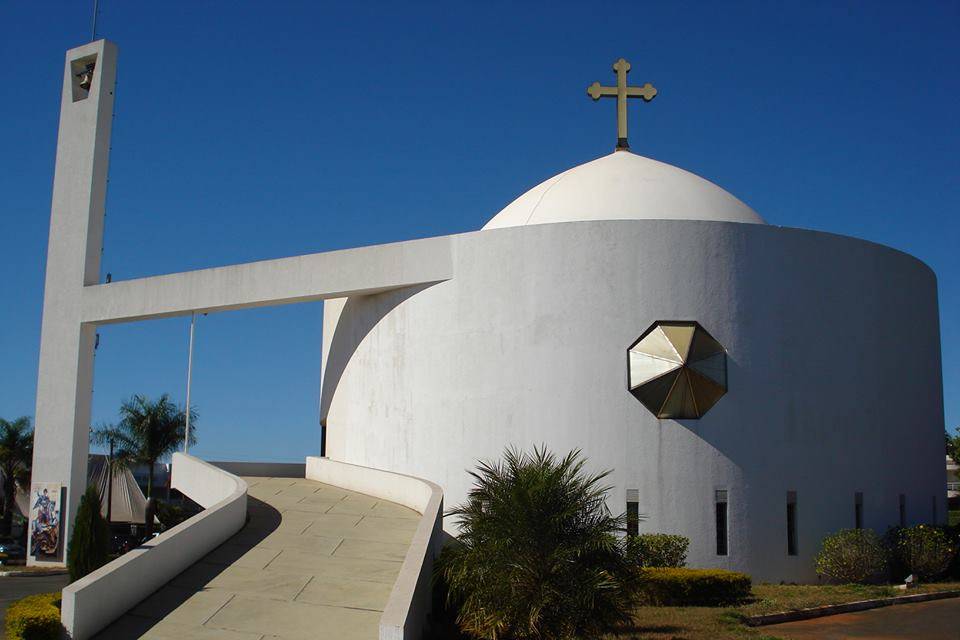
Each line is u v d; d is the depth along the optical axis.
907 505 23.59
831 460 22.27
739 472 21.39
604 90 28.02
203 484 23.58
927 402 25.03
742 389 21.72
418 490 20.44
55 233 31.61
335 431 28.73
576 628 12.98
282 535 18.27
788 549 21.56
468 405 22.70
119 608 13.86
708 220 23.09
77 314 30.52
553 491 13.46
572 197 25.20
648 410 21.45
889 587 19.80
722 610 17.09
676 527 21.03
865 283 23.58
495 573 13.19
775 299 22.31
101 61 32.31
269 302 26.55
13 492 51.16
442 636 14.23
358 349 26.80
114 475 46.50
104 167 31.92
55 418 30.59
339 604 14.28
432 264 23.78
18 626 12.81
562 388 21.84
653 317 21.80
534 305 22.31
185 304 27.69
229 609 14.10
